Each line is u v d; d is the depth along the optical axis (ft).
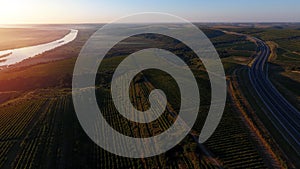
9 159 154.20
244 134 171.94
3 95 301.22
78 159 151.64
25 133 185.26
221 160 144.15
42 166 146.10
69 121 200.64
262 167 138.31
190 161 143.84
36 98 261.44
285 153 151.12
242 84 279.69
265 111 211.20
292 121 196.34
